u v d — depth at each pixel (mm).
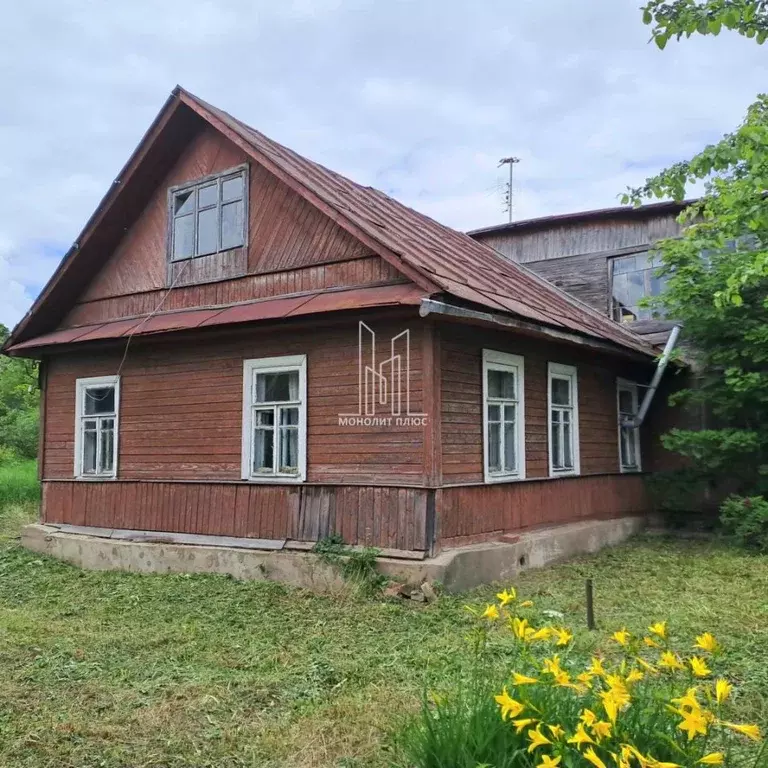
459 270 9664
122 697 5168
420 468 8320
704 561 10172
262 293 10242
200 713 4859
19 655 6242
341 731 4508
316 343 9305
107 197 11438
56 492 11984
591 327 11422
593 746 2984
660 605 7566
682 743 3141
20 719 4766
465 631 6727
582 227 16266
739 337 12148
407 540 8234
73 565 10922
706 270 12008
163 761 4172
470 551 8422
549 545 10094
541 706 3311
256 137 10914
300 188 9305
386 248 8258
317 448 9156
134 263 11891
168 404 10719
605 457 12555
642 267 15438
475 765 3201
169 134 11141
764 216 6742
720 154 6488
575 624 6902
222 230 10867
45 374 12492
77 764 4152
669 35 5672
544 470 10664
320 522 8914
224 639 6734
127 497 10938
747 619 6984
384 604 7688
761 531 11078
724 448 11695
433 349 8414
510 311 8547
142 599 8484
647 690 3660
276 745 4332
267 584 8781
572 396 11664
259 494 9508
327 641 6566
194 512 10125
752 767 3650
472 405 9164
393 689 5238
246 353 9953
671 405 12930
